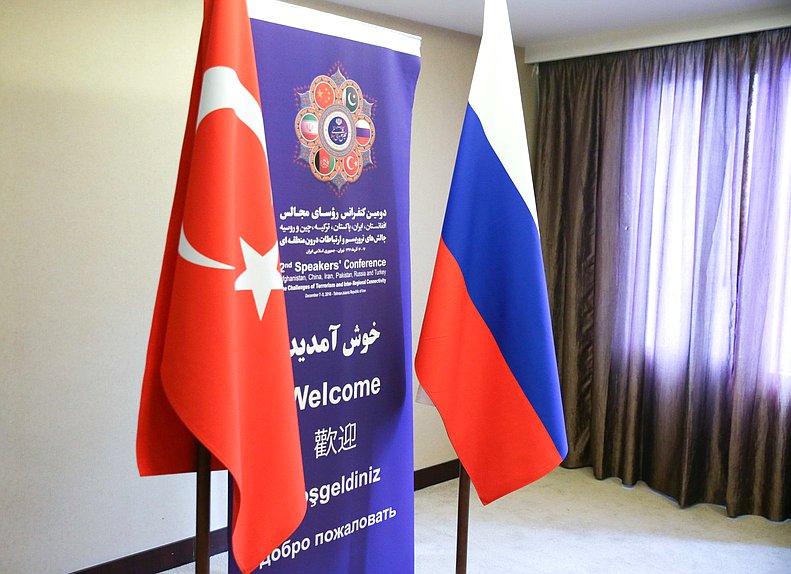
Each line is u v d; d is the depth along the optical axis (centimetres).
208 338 144
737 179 366
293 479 164
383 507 213
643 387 409
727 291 374
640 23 378
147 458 158
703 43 373
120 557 302
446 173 412
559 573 314
